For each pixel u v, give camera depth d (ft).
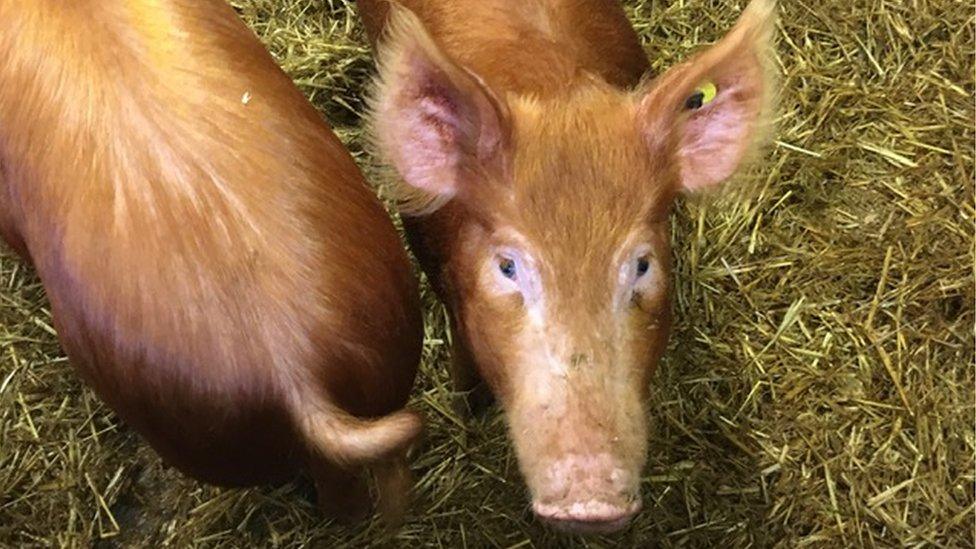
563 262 2.88
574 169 2.91
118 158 3.04
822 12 5.09
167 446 3.20
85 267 2.99
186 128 3.09
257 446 3.08
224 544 4.14
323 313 2.96
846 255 4.59
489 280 3.03
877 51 5.05
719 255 4.58
